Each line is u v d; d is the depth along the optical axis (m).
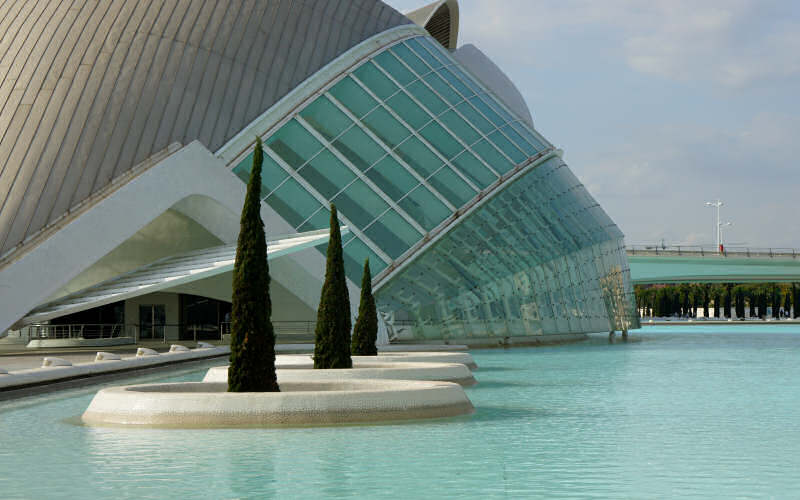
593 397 17.30
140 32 36.81
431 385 14.86
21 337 52.31
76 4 38.00
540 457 10.28
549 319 39.78
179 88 35.53
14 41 37.09
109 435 12.27
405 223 36.62
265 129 36.88
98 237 29.59
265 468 9.62
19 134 33.19
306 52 39.97
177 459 10.21
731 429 12.61
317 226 35.47
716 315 139.88
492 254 38.22
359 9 43.56
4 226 30.62
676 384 20.17
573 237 42.84
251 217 15.09
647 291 159.62
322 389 16.45
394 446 11.09
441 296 36.34
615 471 9.43
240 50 38.03
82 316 52.94
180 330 48.69
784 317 128.12
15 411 15.64
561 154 46.19
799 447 11.02
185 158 31.75
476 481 8.90
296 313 36.38
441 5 57.12
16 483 8.87
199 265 29.84
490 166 39.78
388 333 34.78
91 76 34.88
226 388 16.23
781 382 20.61
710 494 8.27
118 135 33.38
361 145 37.97
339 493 8.31
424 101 40.88
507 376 22.70
